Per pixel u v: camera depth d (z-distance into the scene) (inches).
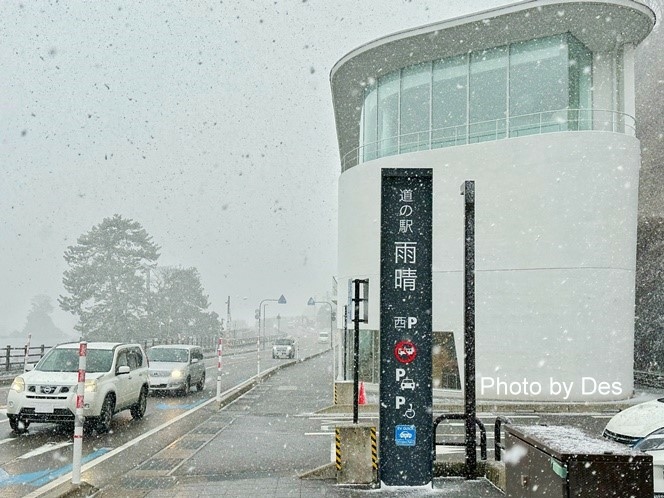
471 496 317.4
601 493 204.2
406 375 340.5
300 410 714.2
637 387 997.8
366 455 346.0
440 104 878.4
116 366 574.2
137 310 2871.6
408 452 337.4
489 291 800.3
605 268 761.6
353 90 1019.3
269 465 405.4
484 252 806.5
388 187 344.2
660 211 1085.8
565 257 764.0
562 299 762.2
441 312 826.8
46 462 417.1
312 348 3147.1
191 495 320.5
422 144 887.1
